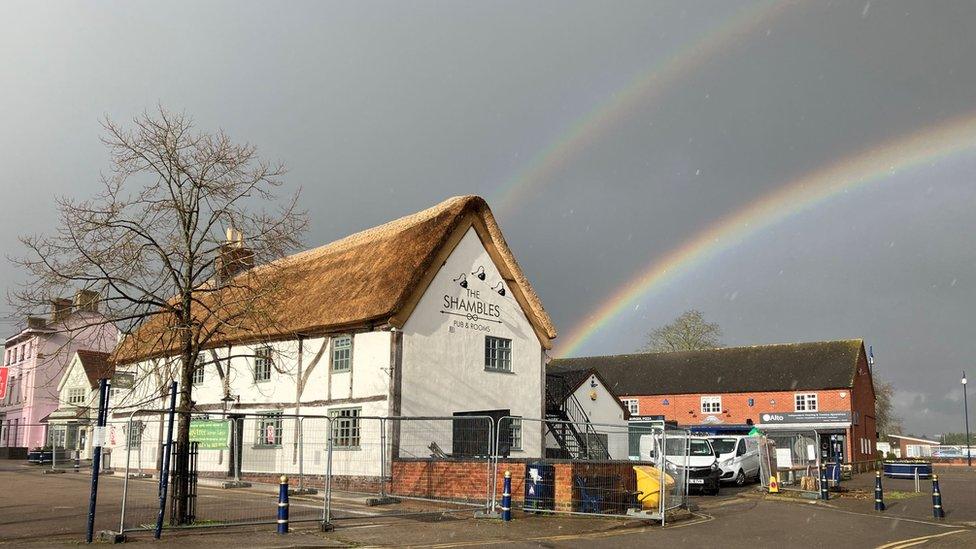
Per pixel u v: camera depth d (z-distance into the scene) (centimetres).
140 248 1653
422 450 2438
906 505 2377
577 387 3569
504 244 2867
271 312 2153
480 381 2709
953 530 1741
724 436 3325
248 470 2753
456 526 1579
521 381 2891
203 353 3027
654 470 1983
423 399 2481
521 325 2942
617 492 1917
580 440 3247
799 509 2194
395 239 2769
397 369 2409
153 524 1477
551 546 1362
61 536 1324
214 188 1694
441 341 2588
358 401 2459
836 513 2083
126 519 1569
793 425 6144
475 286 2762
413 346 2484
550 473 1845
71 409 4725
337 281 2773
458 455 2342
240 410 2848
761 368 6550
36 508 1777
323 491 2291
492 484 1947
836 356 6338
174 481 1485
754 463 3362
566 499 1809
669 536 1545
